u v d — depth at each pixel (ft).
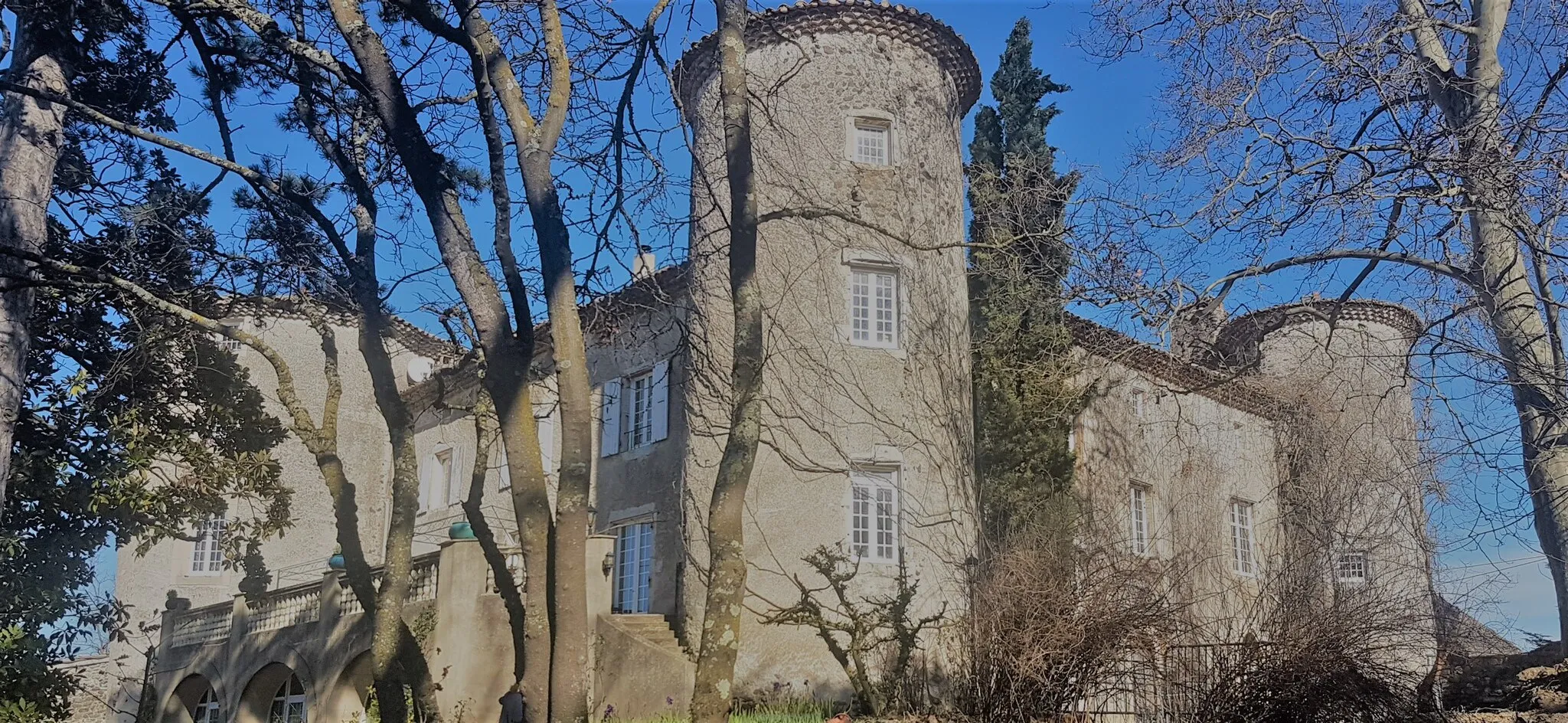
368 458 106.32
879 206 68.49
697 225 66.69
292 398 46.14
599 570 61.72
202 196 53.26
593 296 43.62
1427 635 46.09
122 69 54.34
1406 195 46.55
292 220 50.62
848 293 67.15
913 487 64.64
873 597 61.82
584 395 31.76
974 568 58.80
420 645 61.77
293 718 78.89
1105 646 43.83
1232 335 57.21
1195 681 43.62
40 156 50.57
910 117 71.05
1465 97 51.47
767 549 62.13
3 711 52.70
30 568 55.88
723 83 33.86
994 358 70.85
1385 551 69.26
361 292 44.88
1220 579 77.82
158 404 57.93
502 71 35.63
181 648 86.33
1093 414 80.38
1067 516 62.08
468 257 35.42
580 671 29.89
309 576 100.58
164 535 60.59
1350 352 76.84
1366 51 49.11
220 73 49.08
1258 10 49.32
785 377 64.54
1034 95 78.28
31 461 54.49
